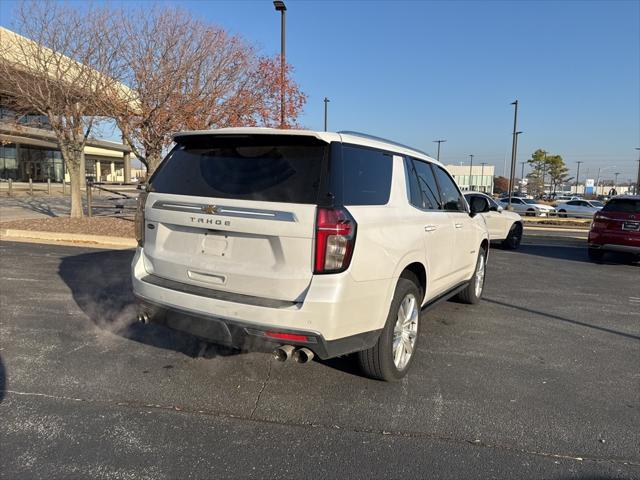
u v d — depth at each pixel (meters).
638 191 51.16
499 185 94.56
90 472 2.61
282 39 13.56
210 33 11.13
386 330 3.57
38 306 5.61
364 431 3.11
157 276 3.64
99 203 21.22
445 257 4.70
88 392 3.51
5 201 22.81
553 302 6.77
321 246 2.97
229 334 3.17
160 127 10.76
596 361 4.46
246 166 3.34
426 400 3.56
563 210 33.97
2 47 10.62
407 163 4.19
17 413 3.19
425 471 2.71
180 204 3.44
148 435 2.98
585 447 2.99
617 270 10.06
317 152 3.18
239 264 3.21
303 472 2.67
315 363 4.16
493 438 3.06
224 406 3.38
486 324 5.57
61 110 11.16
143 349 4.37
